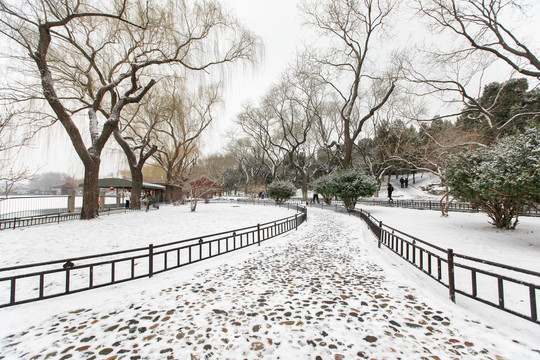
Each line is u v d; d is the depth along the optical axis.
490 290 4.02
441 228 9.67
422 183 38.12
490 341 2.60
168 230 10.55
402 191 35.88
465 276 4.69
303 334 2.75
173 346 2.54
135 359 2.33
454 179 9.16
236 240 9.34
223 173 52.50
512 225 8.87
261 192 43.25
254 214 17.62
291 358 2.34
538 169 6.05
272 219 14.59
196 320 3.08
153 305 3.53
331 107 32.00
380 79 21.14
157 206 22.83
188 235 9.59
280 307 3.44
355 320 3.06
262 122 35.91
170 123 23.50
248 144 44.03
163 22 13.22
